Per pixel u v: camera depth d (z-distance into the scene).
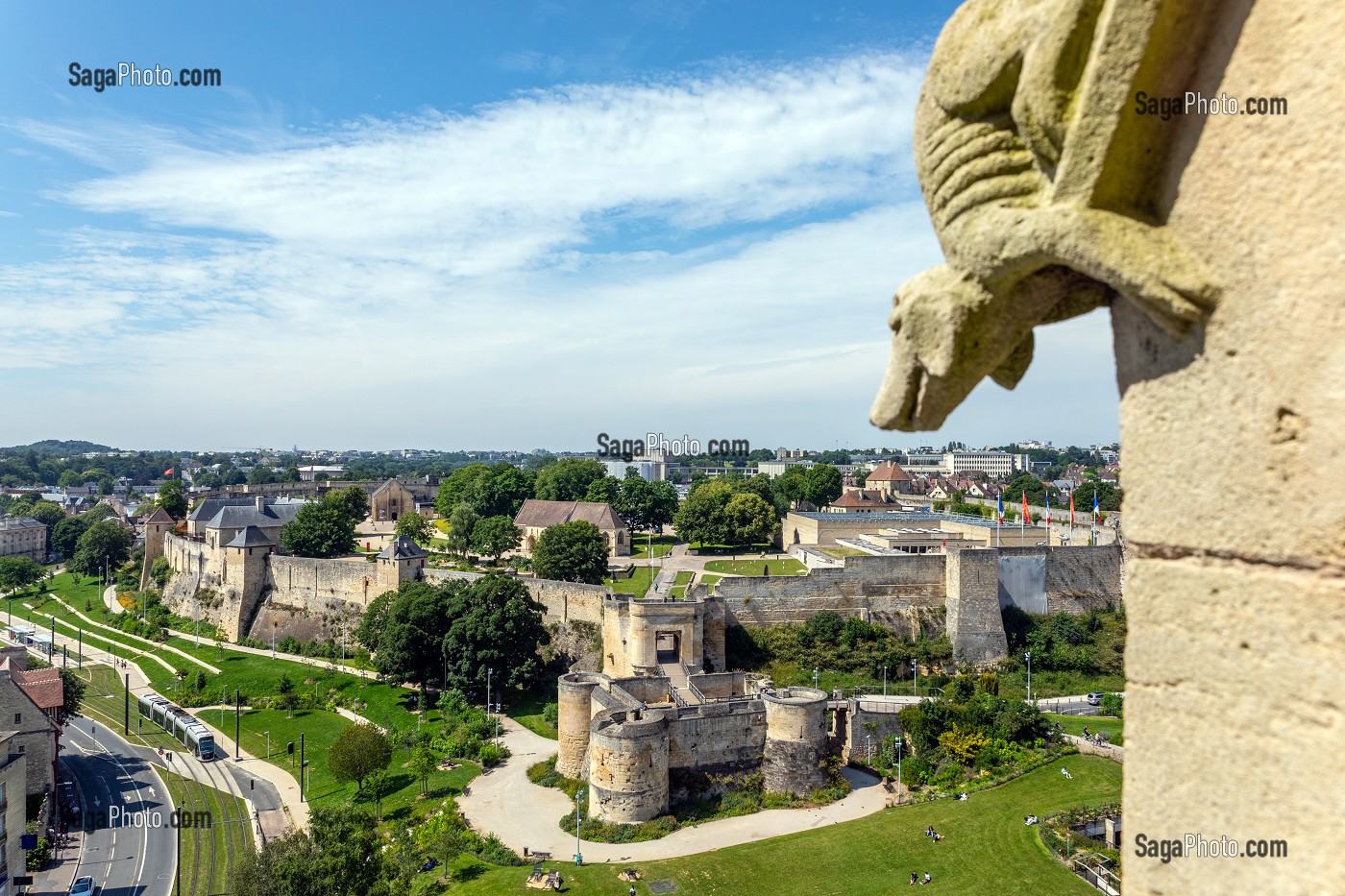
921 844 47.56
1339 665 4.58
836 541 112.38
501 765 62.38
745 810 53.34
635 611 69.56
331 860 38.41
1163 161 5.39
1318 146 4.64
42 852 51.53
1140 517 5.93
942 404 6.91
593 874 44.91
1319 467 4.63
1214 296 5.14
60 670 78.69
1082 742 60.41
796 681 71.25
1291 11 4.78
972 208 6.07
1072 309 6.45
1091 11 5.12
